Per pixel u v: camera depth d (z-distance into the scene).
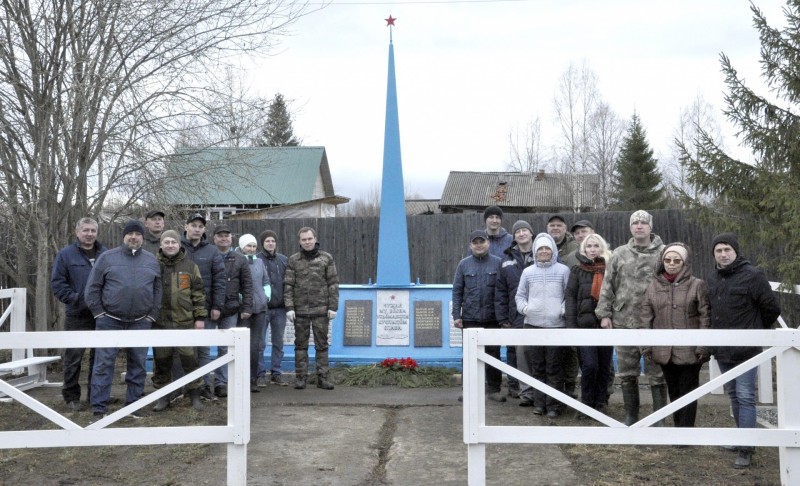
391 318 9.35
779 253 11.06
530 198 36.94
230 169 10.36
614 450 5.63
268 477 4.95
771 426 6.37
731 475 4.92
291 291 8.29
